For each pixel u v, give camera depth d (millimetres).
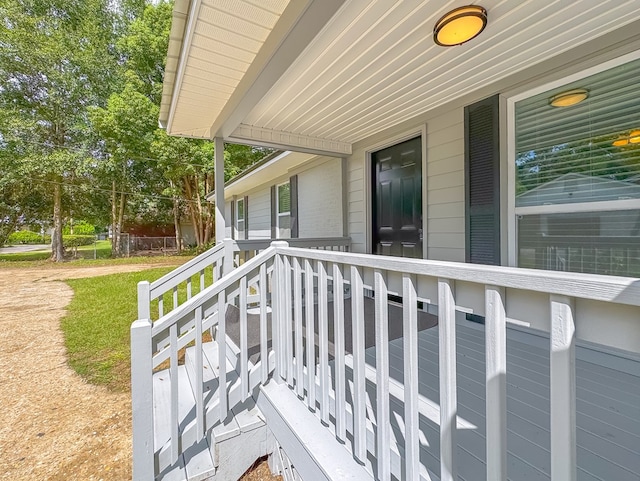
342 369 1458
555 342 710
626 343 620
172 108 2996
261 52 2092
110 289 7801
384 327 1191
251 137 3752
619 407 1634
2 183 13688
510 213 2615
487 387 843
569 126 2262
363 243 4422
